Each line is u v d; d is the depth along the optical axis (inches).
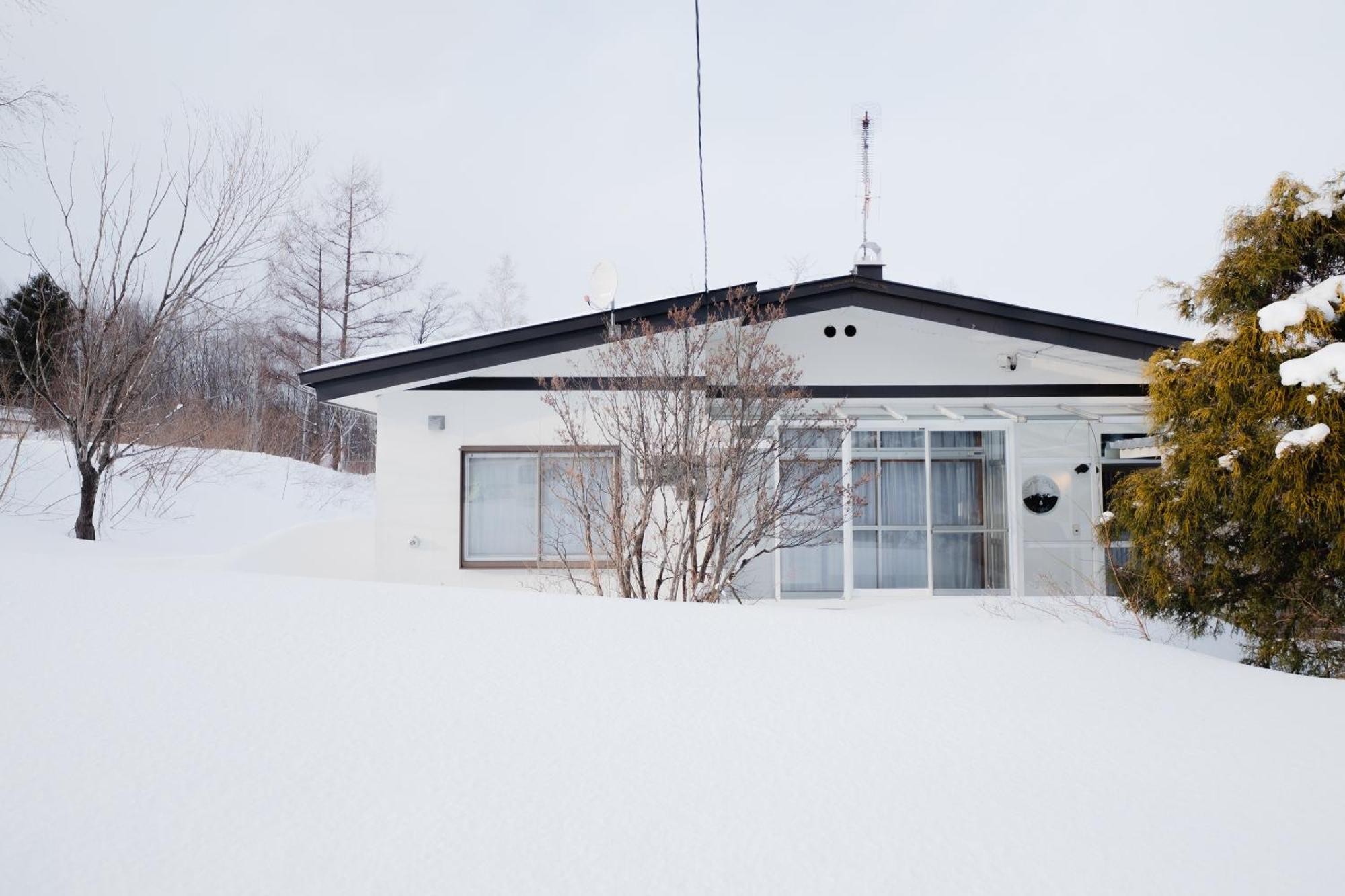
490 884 109.1
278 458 1017.5
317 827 120.5
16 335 685.3
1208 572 294.5
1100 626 335.0
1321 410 269.3
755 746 148.1
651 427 360.2
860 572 441.4
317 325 1363.2
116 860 112.4
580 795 130.8
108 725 147.8
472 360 406.9
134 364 542.0
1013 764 144.2
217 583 233.6
